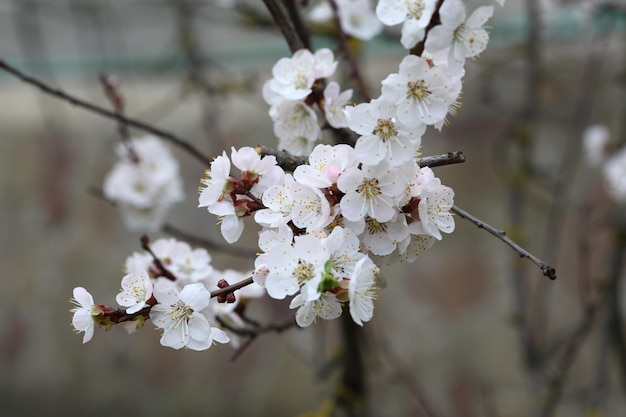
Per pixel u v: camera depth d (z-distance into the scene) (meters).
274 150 0.55
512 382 1.18
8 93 1.31
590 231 1.14
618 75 1.03
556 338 1.09
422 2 0.53
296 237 0.49
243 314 0.61
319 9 0.76
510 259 1.07
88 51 1.20
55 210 1.29
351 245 0.50
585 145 1.04
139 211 0.86
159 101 1.23
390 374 1.12
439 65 0.52
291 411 1.22
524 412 1.16
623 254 0.93
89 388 1.27
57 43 1.21
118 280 1.27
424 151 1.21
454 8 0.51
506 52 1.03
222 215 0.53
